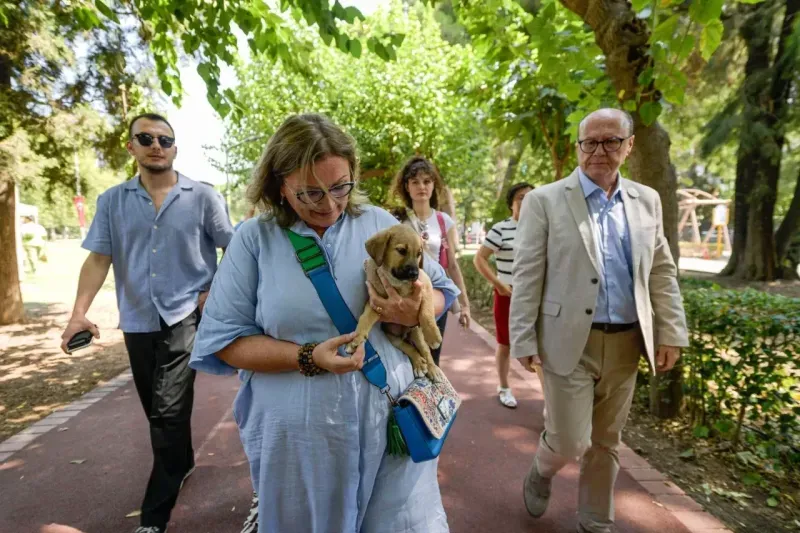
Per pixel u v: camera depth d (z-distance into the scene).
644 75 3.25
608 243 2.48
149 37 6.15
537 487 2.74
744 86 14.31
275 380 1.64
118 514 2.95
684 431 3.88
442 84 10.79
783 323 3.08
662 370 2.57
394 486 1.67
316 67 5.27
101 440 3.97
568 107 6.08
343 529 1.61
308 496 1.59
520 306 2.58
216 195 3.09
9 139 7.38
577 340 2.41
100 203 2.88
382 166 11.36
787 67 12.98
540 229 2.57
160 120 2.86
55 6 5.76
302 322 1.60
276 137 1.63
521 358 2.56
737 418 3.58
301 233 1.68
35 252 20.23
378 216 1.90
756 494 3.10
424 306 1.71
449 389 1.84
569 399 2.43
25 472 3.47
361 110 11.29
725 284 15.36
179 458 2.79
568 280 2.45
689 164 20.77
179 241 2.88
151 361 2.89
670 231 3.92
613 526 2.74
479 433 3.95
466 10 5.11
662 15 3.61
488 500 3.02
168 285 2.83
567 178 2.62
